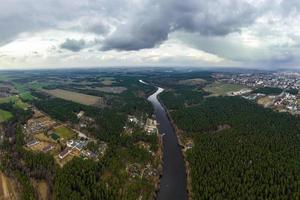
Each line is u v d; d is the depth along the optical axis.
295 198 160.88
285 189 172.38
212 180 184.75
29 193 168.25
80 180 184.75
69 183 179.12
